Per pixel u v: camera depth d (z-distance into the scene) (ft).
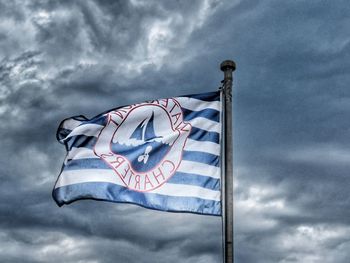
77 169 47.26
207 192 46.39
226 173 44.91
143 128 48.32
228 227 43.24
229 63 47.70
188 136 47.65
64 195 47.06
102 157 47.50
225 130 46.34
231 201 44.04
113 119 48.29
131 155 47.47
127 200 46.29
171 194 46.26
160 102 48.83
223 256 43.04
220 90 48.60
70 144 47.73
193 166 46.93
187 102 48.67
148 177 46.91
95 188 46.65
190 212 45.96
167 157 47.29
